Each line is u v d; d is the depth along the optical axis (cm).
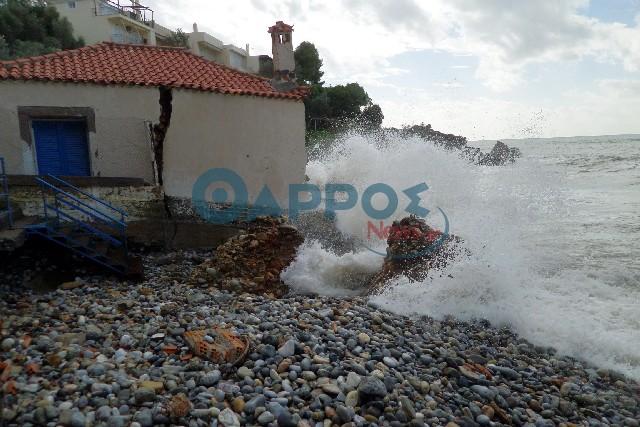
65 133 1077
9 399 393
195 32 4375
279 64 1498
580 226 1562
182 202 1146
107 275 891
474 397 521
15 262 866
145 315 660
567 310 855
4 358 482
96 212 945
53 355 483
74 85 1045
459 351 659
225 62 4706
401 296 862
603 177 3020
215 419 400
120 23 3662
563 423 504
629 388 615
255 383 471
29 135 1027
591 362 688
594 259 1188
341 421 420
